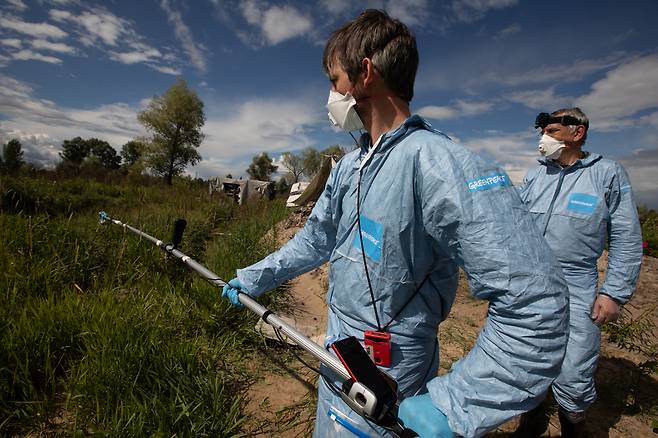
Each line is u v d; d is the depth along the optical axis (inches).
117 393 89.7
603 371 129.2
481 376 36.8
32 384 93.1
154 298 139.8
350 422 51.3
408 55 48.2
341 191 58.3
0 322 105.0
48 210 316.2
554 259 37.9
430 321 50.8
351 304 52.0
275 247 235.0
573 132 95.9
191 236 240.2
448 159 41.4
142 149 1428.4
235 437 87.9
